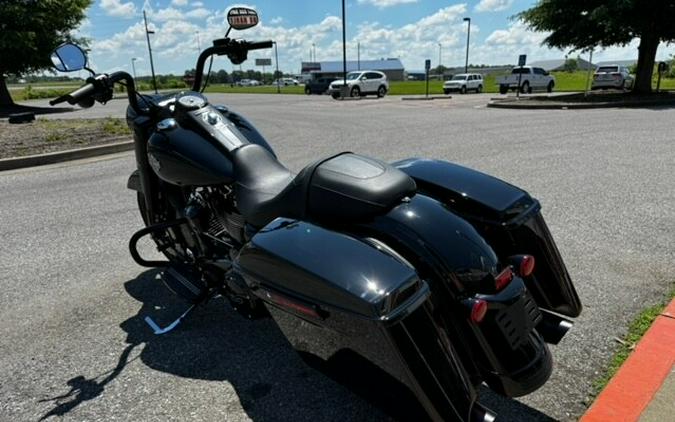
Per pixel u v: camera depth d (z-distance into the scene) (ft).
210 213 10.44
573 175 20.93
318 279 6.02
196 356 9.46
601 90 91.30
